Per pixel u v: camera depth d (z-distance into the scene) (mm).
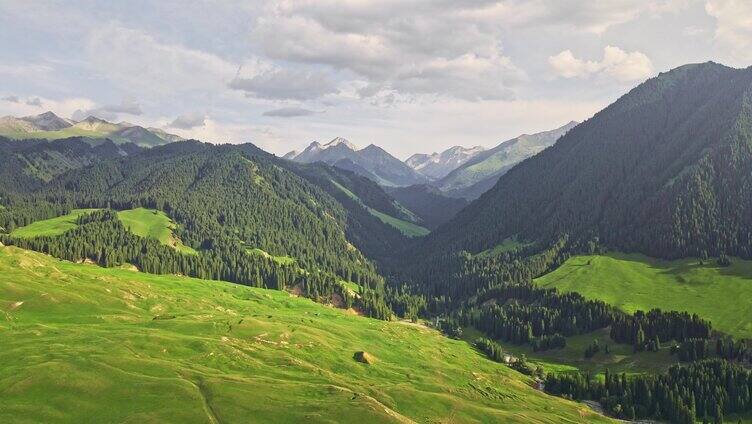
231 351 158375
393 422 119812
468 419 142375
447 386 173875
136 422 105562
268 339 182375
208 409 115312
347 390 137375
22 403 108500
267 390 129875
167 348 152250
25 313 176875
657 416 179000
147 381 122812
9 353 132375
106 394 115562
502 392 183000
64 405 109500
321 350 185125
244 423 111500
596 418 172375
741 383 183125
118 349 142000
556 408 175250
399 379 175125
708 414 176250
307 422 114625
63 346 139875
